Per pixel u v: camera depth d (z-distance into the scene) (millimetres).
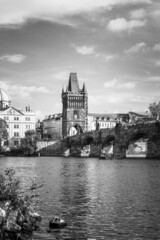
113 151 172375
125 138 166250
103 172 84188
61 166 107312
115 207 41062
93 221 35250
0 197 32938
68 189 54000
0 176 34531
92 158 172125
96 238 30469
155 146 151125
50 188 54938
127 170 90188
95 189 54188
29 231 32031
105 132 183250
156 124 149750
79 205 42062
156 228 33031
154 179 67875
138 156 162375
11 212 32250
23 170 89438
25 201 34500
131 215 37438
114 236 30984
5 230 30672
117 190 53219
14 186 34031
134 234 31422
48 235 31125
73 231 32188
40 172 83562
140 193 50344
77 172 84125
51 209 40000
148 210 39562
